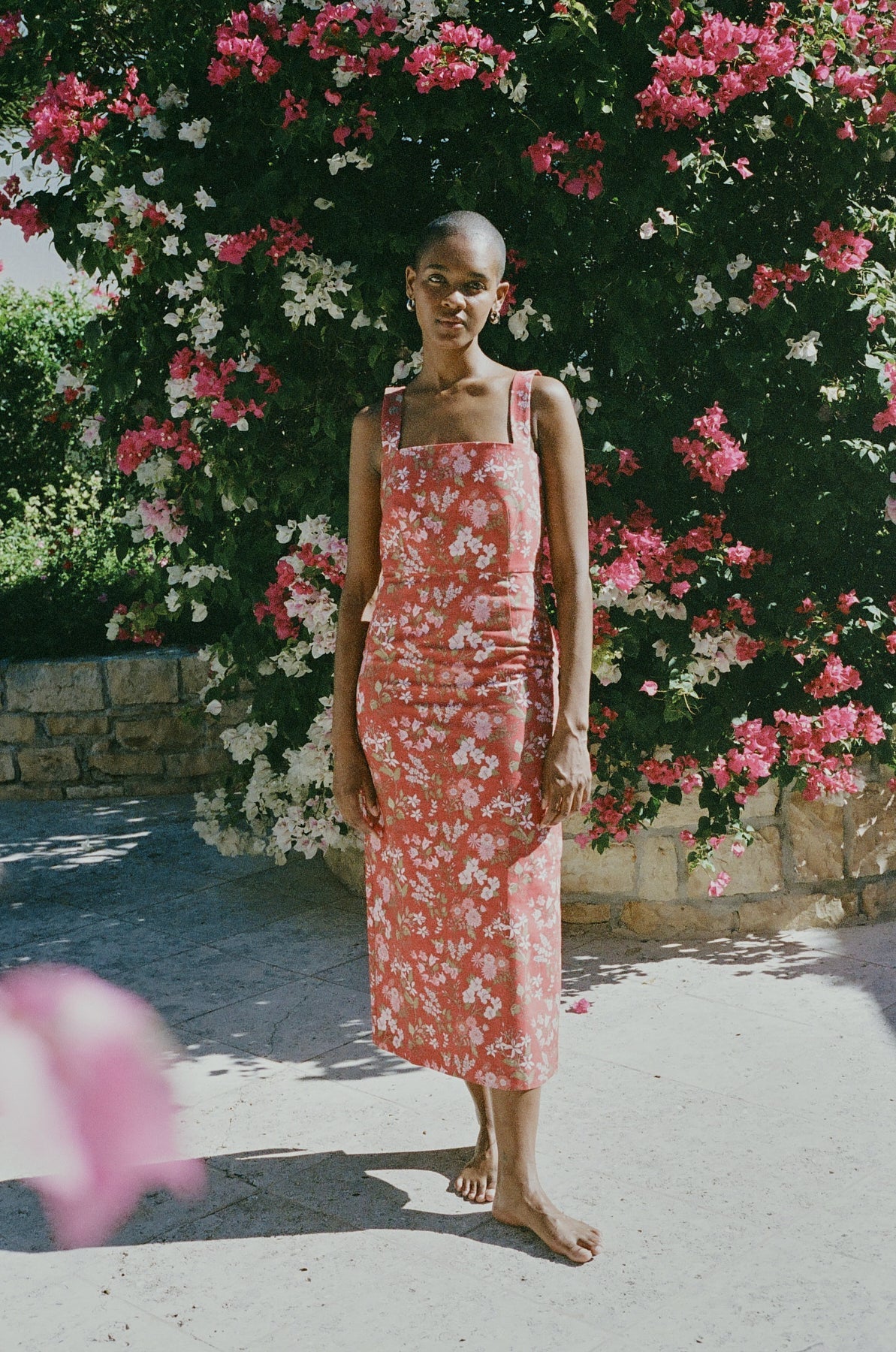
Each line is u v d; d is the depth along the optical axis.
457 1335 2.14
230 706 5.95
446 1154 2.75
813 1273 2.27
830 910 4.00
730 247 3.68
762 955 3.78
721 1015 3.37
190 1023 3.46
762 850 3.93
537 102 3.41
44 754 5.92
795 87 3.39
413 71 3.20
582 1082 3.02
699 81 3.42
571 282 3.59
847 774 3.68
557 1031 2.46
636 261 3.57
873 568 4.00
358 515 2.50
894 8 3.56
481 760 2.32
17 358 9.35
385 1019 2.60
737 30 3.31
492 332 3.54
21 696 5.88
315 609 3.60
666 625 3.70
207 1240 2.45
